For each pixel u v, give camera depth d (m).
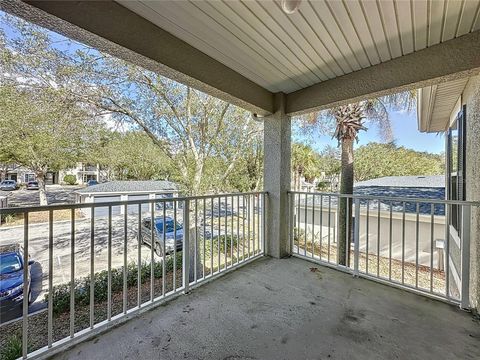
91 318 1.84
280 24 1.98
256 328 1.91
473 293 2.29
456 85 3.22
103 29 1.69
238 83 2.88
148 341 1.76
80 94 5.17
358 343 1.74
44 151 5.54
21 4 1.40
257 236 3.82
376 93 2.70
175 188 6.70
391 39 2.19
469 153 3.00
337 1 1.71
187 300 2.34
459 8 1.78
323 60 2.57
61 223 8.90
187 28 2.04
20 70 4.68
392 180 12.40
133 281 4.66
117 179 7.86
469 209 2.20
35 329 3.23
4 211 1.41
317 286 2.64
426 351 1.66
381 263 6.64
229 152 6.85
